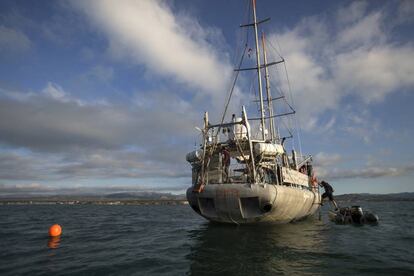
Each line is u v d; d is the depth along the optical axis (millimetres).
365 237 17688
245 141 20703
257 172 20109
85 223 30391
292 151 28109
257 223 19672
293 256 12367
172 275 9891
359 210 25906
